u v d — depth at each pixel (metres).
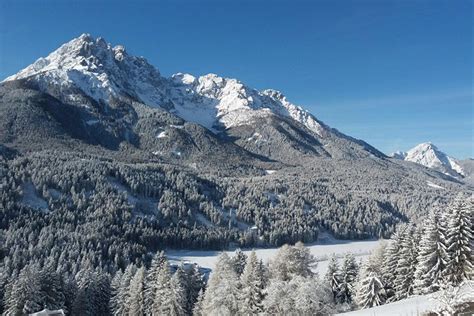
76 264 123.69
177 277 80.25
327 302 53.56
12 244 137.88
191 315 85.12
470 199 63.28
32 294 79.38
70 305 90.56
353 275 84.19
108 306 93.88
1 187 186.38
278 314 53.91
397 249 74.38
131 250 162.12
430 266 59.88
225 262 81.12
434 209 62.81
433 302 33.16
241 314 60.28
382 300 68.50
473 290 28.03
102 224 178.88
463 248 57.31
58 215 178.12
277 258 79.62
